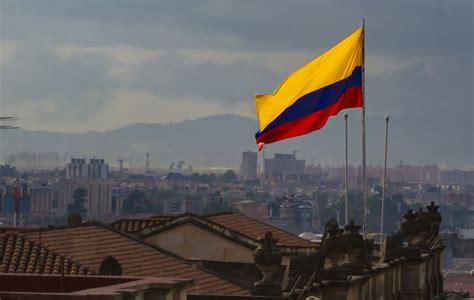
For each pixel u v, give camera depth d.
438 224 150.75
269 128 112.81
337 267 102.50
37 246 94.88
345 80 113.56
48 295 56.59
